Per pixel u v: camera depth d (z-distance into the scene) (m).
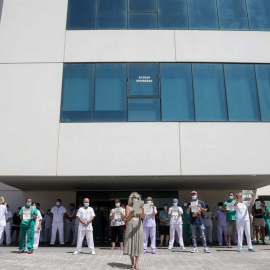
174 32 11.41
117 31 11.38
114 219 10.74
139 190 15.13
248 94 10.98
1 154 10.20
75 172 10.09
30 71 10.93
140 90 10.86
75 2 11.72
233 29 11.58
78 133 10.38
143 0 11.77
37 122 10.47
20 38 11.23
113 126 10.44
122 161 10.19
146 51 11.22
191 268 6.61
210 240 13.25
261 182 12.79
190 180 11.75
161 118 10.58
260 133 10.56
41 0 11.64
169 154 10.27
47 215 14.04
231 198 10.46
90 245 9.20
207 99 10.84
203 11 11.72
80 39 11.29
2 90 10.73
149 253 9.42
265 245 11.91
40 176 10.18
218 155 10.34
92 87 10.85
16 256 8.62
